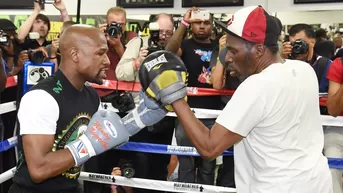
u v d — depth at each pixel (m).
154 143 2.57
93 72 1.49
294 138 1.27
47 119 1.39
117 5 3.81
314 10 3.28
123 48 2.58
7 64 2.59
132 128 1.44
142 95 1.41
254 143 1.30
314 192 1.28
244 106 1.22
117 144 1.41
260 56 1.28
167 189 2.36
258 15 1.25
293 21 3.36
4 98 2.49
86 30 1.49
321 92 2.34
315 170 1.28
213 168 2.52
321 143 1.35
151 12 3.71
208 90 2.39
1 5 4.12
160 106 1.30
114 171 2.44
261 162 1.29
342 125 2.18
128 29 3.74
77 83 1.53
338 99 2.01
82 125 1.55
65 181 1.57
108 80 2.47
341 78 2.07
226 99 2.43
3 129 2.37
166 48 2.39
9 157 2.44
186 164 2.49
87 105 1.60
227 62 1.34
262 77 1.24
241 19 1.25
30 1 4.05
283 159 1.27
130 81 2.42
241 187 1.38
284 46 2.29
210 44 2.57
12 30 2.74
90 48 1.46
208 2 3.53
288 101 1.24
